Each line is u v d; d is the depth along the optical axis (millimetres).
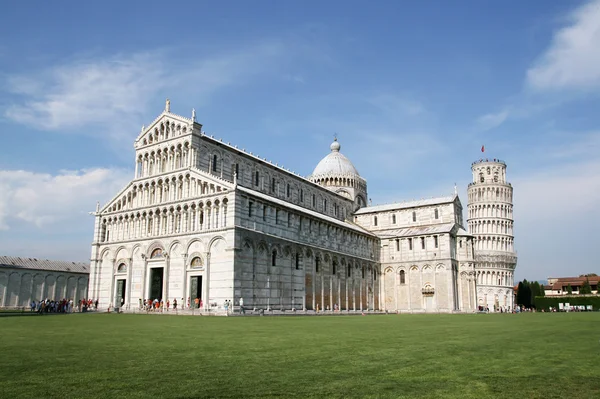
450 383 15672
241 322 49312
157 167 91250
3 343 26047
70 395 13695
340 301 103375
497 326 44812
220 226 77688
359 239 116625
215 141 91375
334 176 139500
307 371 17594
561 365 19312
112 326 40781
